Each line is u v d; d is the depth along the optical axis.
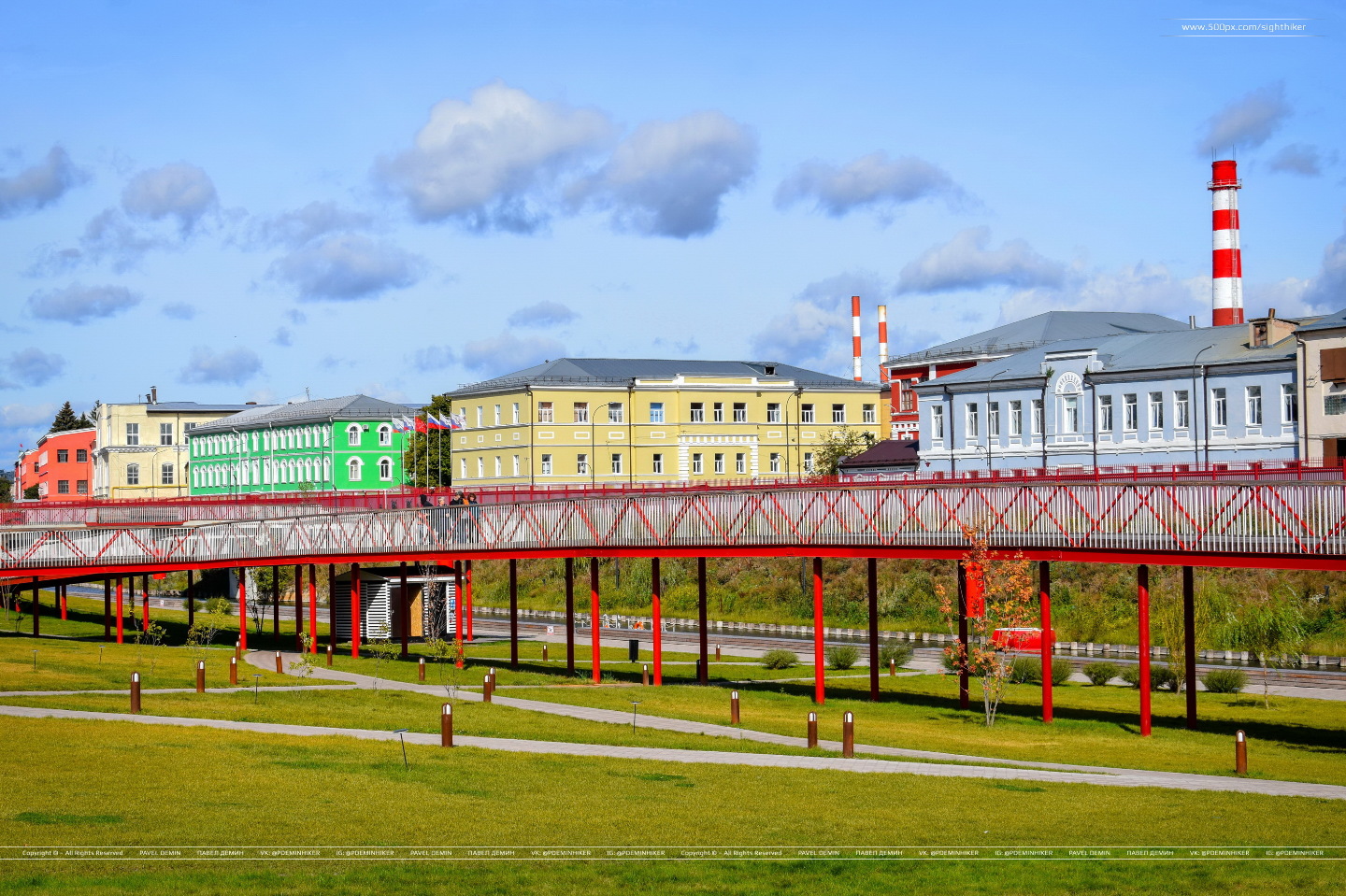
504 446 137.25
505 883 23.64
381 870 24.17
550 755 36.38
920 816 29.28
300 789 30.20
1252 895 23.56
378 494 112.44
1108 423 97.31
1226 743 43.53
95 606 103.31
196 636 62.25
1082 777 34.78
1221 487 42.56
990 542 48.56
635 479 135.38
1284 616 73.94
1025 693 57.97
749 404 140.00
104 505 105.94
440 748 36.81
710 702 51.50
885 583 96.19
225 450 180.62
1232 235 106.94
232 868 23.92
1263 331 90.56
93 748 34.12
